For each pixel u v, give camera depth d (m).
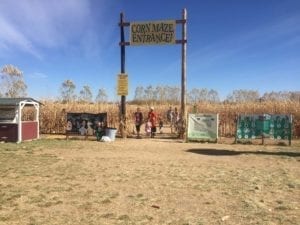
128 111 33.41
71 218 8.37
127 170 13.71
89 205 9.30
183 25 25.34
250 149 19.91
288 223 8.06
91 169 13.87
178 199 9.88
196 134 23.69
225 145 21.73
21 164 14.82
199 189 10.89
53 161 15.59
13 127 22.23
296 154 18.03
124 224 8.01
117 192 10.54
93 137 25.59
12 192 10.44
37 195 10.16
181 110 25.75
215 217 8.48
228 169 14.00
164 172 13.36
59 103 32.09
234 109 30.36
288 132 22.08
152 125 26.47
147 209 9.04
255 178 12.38
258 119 22.61
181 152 18.59
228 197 10.08
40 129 30.00
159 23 25.56
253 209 9.02
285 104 29.94
